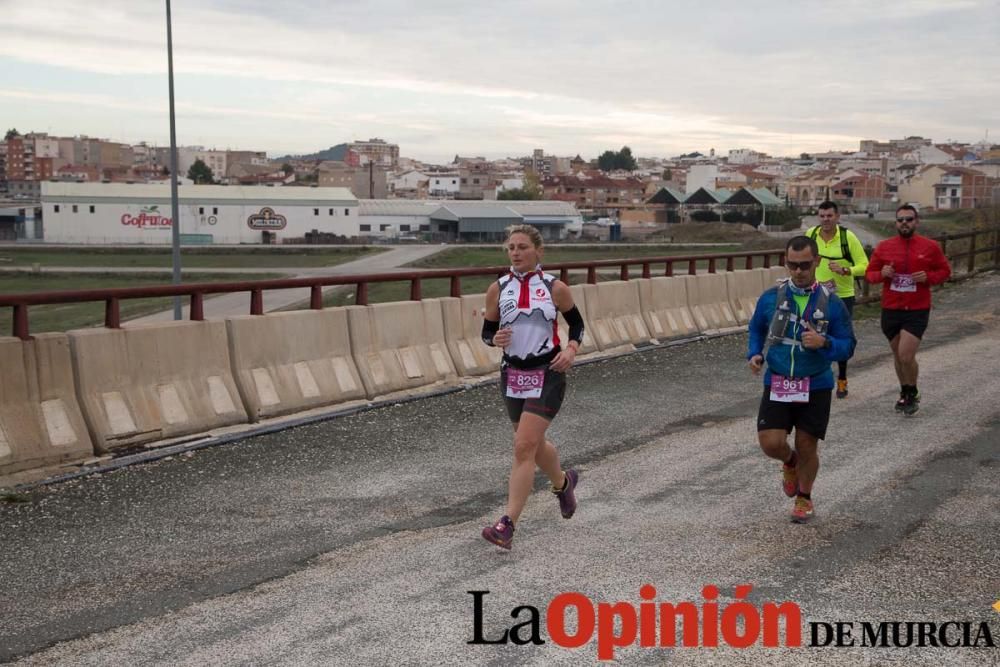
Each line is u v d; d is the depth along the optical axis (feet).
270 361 31.86
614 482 25.12
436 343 38.24
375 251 324.39
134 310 167.02
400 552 19.90
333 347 34.12
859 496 23.85
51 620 16.61
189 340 29.63
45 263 280.31
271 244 355.36
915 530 21.35
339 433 30.30
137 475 25.53
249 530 21.31
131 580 18.42
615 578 18.48
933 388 37.58
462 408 34.04
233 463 26.76
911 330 32.45
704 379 40.01
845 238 35.83
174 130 99.55
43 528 21.43
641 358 45.37
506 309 20.07
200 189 370.53
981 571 18.97
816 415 21.38
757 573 18.76
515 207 411.13
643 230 454.40
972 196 548.72
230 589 17.94
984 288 71.92
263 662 14.99
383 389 35.12
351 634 15.99
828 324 21.07
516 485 19.88
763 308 21.79
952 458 27.40
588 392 37.11
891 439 29.63
